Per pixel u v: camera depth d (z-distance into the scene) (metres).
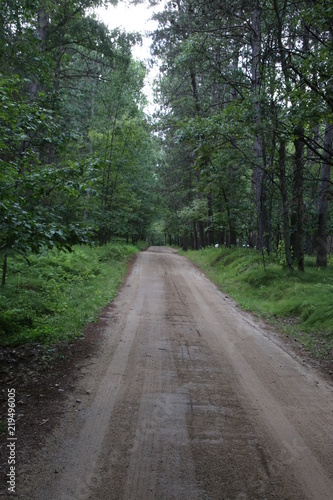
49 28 16.50
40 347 5.94
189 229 39.91
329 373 5.76
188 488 2.87
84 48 20.44
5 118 6.30
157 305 10.20
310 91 8.21
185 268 20.44
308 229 15.51
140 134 21.42
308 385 5.18
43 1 13.86
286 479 3.04
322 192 13.70
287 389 4.99
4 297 8.19
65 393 4.45
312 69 7.70
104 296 10.46
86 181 6.37
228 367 5.71
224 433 3.73
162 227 58.19
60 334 6.61
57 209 8.12
